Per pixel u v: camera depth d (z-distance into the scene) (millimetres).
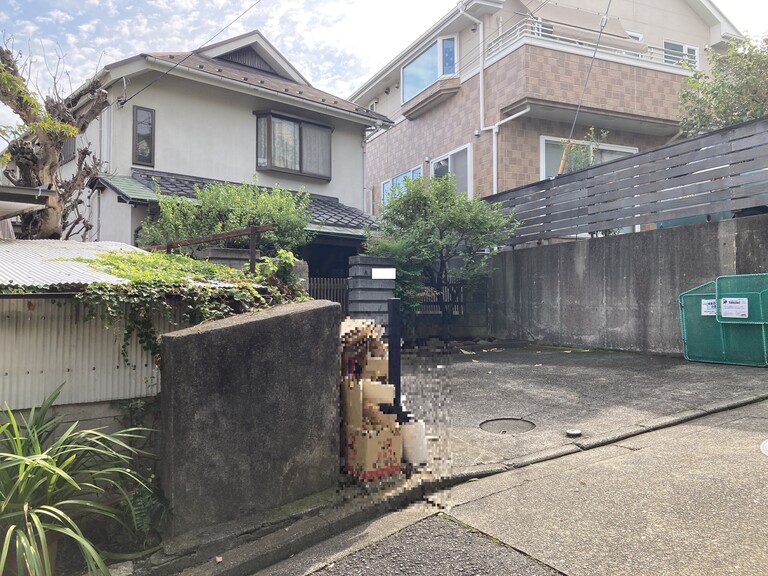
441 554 2838
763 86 9406
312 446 3508
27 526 2430
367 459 3611
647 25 14891
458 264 11312
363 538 3094
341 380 3760
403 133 16797
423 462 3938
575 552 2727
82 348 3307
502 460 4078
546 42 11836
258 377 3258
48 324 3195
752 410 5039
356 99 19141
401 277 9766
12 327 3084
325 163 12961
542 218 10492
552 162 12883
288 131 12312
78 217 9086
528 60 11656
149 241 7996
